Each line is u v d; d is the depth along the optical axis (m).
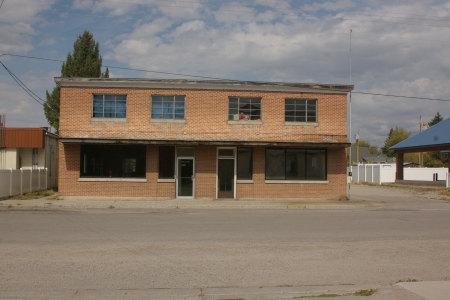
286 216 16.64
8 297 6.54
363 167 49.16
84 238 11.12
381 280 7.56
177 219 15.30
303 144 22.59
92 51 37.59
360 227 13.50
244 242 10.76
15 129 27.86
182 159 22.88
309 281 7.48
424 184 39.56
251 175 23.08
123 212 17.88
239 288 7.05
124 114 22.38
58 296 6.61
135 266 8.33
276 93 22.98
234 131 22.69
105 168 22.38
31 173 26.50
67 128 22.03
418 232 12.55
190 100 22.52
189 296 6.67
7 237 11.19
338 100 23.47
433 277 7.76
